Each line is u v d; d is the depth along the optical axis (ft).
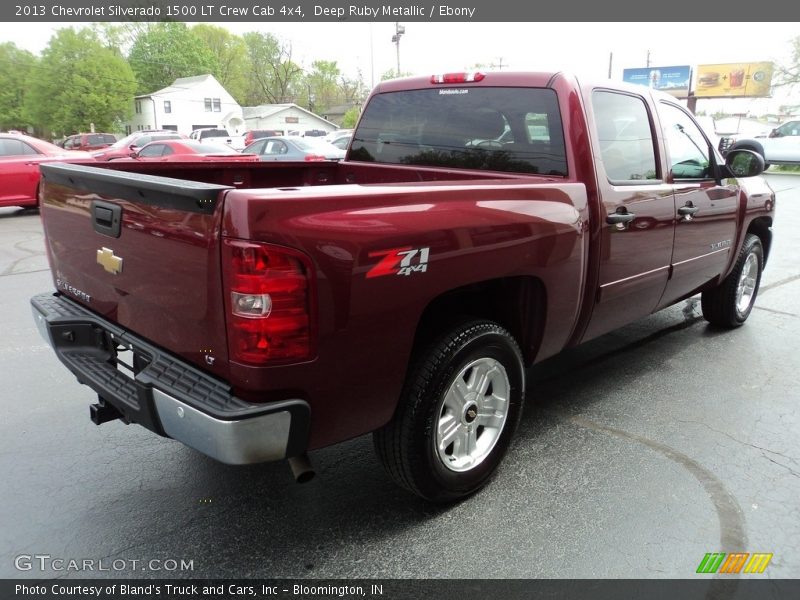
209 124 224.53
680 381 14.24
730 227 15.44
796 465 10.77
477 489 9.81
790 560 8.44
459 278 8.25
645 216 11.78
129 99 207.00
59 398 13.21
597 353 16.02
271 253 6.48
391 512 9.39
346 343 7.24
